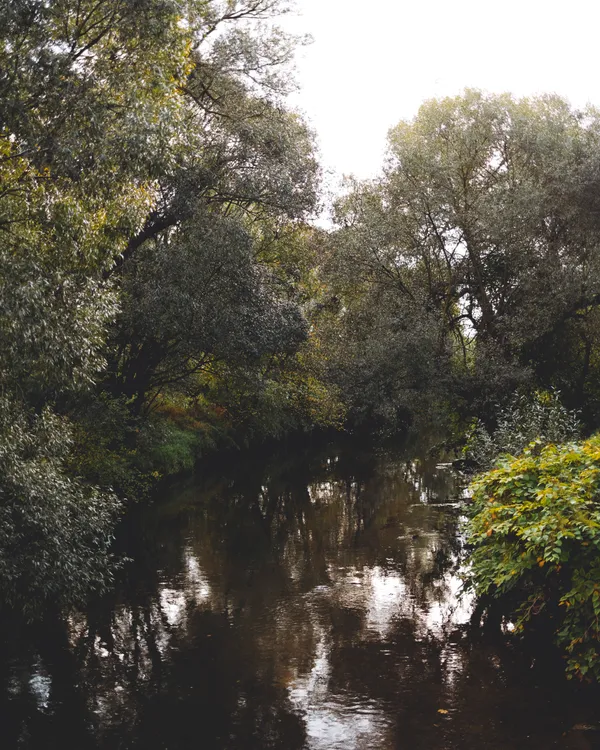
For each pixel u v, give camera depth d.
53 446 10.37
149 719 7.49
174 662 9.05
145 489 21.17
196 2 10.57
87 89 8.91
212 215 17.61
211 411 32.66
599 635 6.95
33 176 8.81
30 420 10.70
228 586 12.49
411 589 12.04
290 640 9.75
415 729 7.00
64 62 8.38
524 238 19.66
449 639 9.55
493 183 21.42
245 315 17.94
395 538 15.88
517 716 7.18
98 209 9.48
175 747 6.89
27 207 8.77
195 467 28.23
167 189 16.47
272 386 26.39
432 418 22.62
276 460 32.94
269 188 17.55
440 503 20.05
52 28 8.65
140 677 8.59
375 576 12.93
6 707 7.83
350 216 22.73
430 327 19.94
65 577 9.78
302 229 22.50
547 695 7.65
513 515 7.90
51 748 6.92
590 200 18.88
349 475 27.28
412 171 20.95
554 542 6.87
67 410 16.59
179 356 20.69
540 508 7.72
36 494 9.39
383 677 8.35
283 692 8.05
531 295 19.94
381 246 21.36
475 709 7.38
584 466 7.96
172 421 28.86
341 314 25.56
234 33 16.95
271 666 8.84
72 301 9.05
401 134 21.88
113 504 11.39
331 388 25.12
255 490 23.86
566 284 19.05
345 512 19.48
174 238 17.86
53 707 7.81
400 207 22.12
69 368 9.06
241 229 17.31
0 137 8.55
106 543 11.07
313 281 25.25
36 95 8.51
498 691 7.80
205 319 17.19
